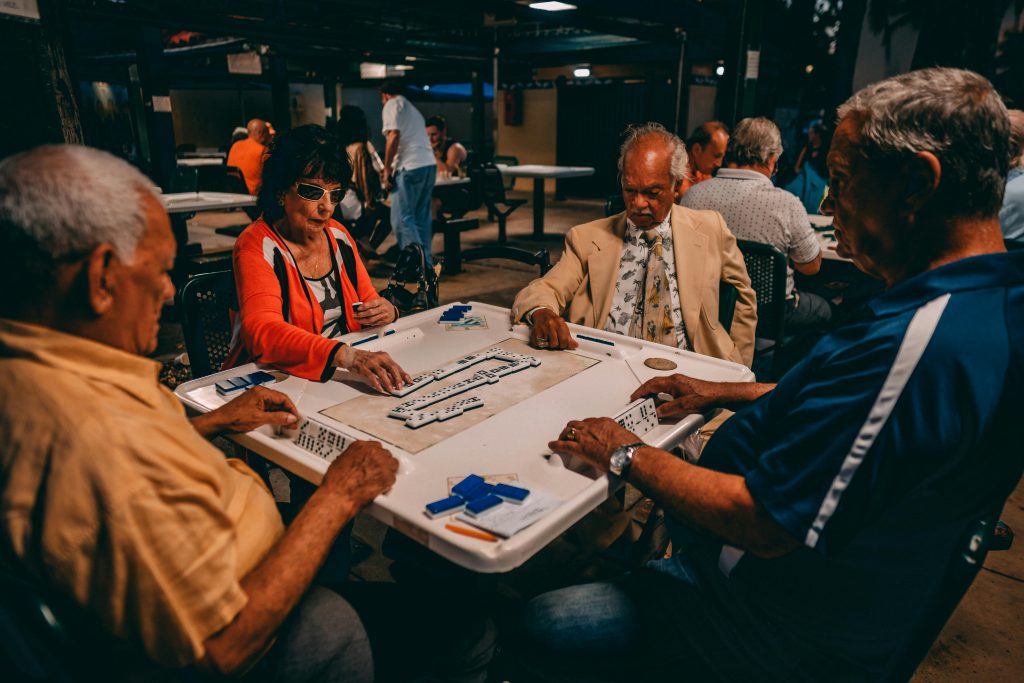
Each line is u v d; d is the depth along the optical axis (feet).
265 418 4.59
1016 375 2.66
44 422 2.63
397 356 6.19
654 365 5.92
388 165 20.74
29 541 2.65
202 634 2.83
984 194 2.89
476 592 4.46
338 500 3.63
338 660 3.61
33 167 2.63
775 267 9.30
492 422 4.81
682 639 3.92
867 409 2.81
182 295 7.14
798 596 3.44
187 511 2.78
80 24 25.70
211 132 62.08
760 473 3.14
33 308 2.74
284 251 6.65
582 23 19.48
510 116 48.06
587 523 6.19
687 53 24.26
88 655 2.87
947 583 3.08
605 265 7.76
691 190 10.72
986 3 16.60
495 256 9.07
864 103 3.07
